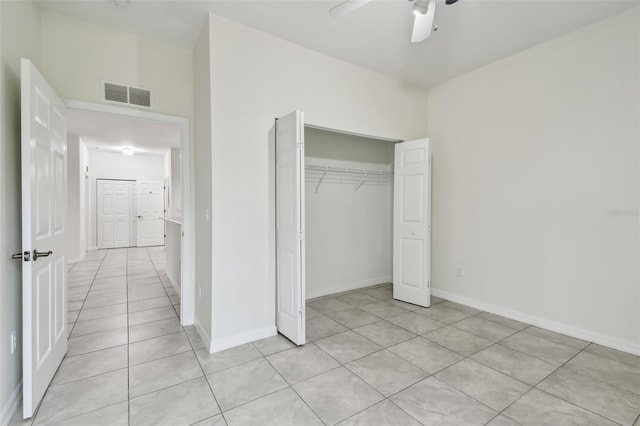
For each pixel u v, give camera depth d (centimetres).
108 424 165
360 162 433
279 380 206
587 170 264
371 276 450
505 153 319
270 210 277
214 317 248
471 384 201
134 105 271
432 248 397
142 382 203
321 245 398
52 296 204
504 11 239
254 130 265
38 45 229
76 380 205
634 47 237
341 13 189
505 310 322
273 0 227
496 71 324
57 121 217
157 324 303
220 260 250
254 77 264
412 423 165
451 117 370
